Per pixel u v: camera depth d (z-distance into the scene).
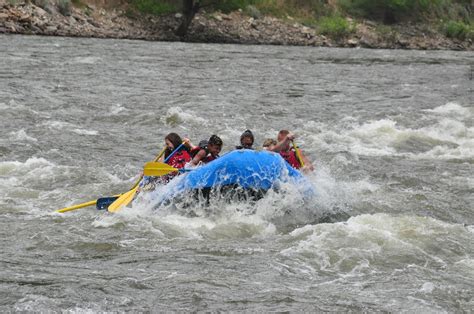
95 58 91.31
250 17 157.75
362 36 165.00
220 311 19.38
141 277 21.52
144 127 50.25
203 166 29.06
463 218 29.86
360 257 23.44
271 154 29.44
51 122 49.09
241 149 29.47
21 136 43.91
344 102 65.25
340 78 86.25
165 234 25.92
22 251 23.69
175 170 30.00
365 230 25.94
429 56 136.50
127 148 43.09
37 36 118.19
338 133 50.19
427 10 185.88
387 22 179.50
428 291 20.89
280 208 28.97
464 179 37.28
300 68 96.69
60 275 21.50
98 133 46.94
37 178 34.47
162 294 20.33
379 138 48.78
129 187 33.78
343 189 33.12
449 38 176.88
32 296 19.88
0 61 80.69
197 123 51.94
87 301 19.72
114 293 20.30
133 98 61.66
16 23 121.88
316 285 21.25
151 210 29.39
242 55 112.38
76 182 34.28
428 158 43.25
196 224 27.27
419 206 31.08
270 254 23.75
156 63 91.06
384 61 117.75
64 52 95.62
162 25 144.12
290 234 26.02
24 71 73.62
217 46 130.12
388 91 74.75
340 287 21.11
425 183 36.16
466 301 20.33
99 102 58.56
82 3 138.75
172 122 51.97
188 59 99.44
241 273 22.05
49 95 60.31
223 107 59.38
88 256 23.36
